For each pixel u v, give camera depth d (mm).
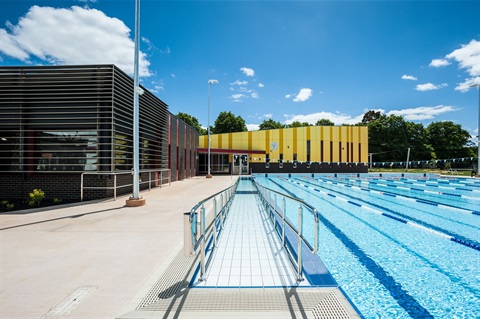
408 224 7137
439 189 15328
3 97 9633
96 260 3666
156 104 14688
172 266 3451
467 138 54312
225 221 6469
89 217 6512
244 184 18188
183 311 2398
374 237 5836
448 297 3213
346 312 2402
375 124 50875
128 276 3148
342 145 32156
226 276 3238
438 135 54750
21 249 4133
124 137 11039
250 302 2561
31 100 9664
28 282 2994
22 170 9500
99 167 9586
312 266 3590
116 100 9938
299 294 2732
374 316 2805
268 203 6629
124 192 11195
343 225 6969
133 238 4730
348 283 3607
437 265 4250
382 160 50344
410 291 3379
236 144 31031
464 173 30797
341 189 15844
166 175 16609
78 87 9781
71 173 9680
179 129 19734
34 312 2389
